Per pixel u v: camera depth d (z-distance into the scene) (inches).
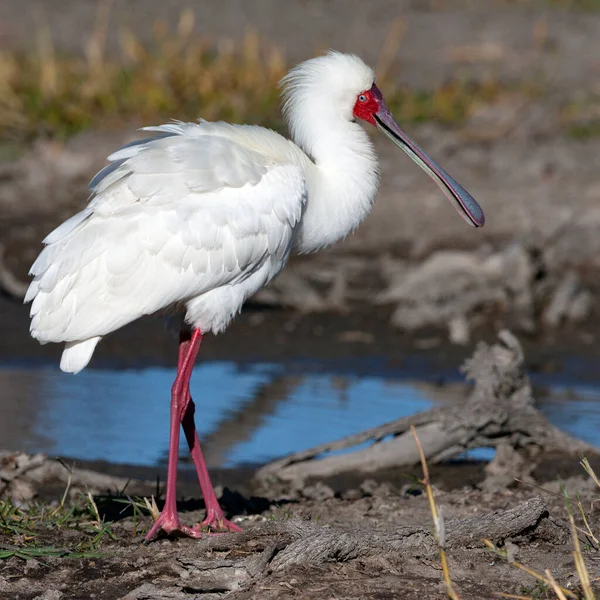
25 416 514.3
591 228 785.6
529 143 1001.5
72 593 305.7
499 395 474.0
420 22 1407.5
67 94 1051.9
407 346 633.0
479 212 450.9
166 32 1305.4
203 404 541.3
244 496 418.6
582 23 1417.3
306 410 533.3
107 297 354.0
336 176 413.4
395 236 817.5
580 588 308.5
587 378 586.2
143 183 357.1
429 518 377.4
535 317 671.1
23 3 1453.0
